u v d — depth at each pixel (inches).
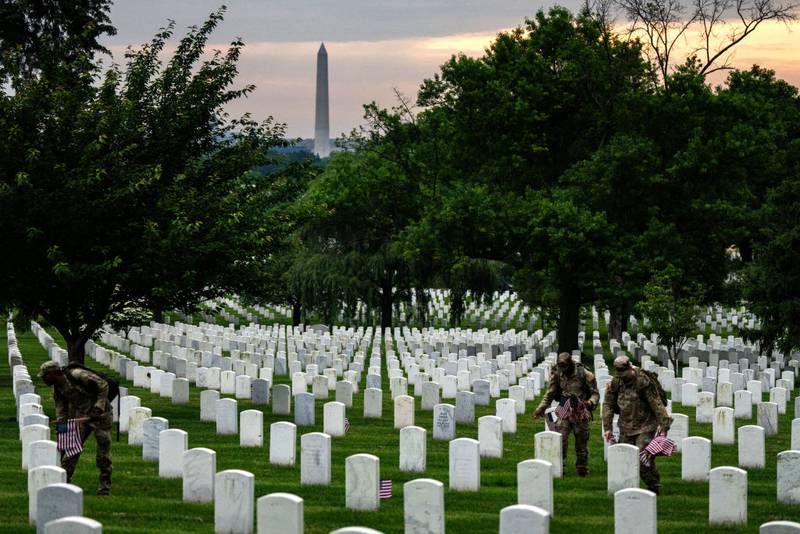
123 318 1338.6
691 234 2107.5
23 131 1201.4
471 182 2180.1
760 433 929.5
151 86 1323.8
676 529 682.2
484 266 2578.7
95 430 738.8
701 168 1971.0
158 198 1237.7
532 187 2235.5
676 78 2081.7
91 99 1305.4
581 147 2237.9
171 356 1700.3
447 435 1087.6
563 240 1929.1
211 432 1117.7
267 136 1382.9
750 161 2066.9
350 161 2645.2
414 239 2060.8
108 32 2335.1
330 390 1558.8
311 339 2176.4
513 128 2110.0
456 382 1487.5
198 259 1243.2
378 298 2672.2
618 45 2158.0
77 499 571.5
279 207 1380.4
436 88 2240.4
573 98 2123.5
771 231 1996.8
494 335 2421.3
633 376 777.6
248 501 628.4
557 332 2519.7
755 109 2123.5
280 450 903.7
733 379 1530.5
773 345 1996.8
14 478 807.1
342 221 2581.2
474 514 718.5
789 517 717.3
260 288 1364.4
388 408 1373.0
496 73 2129.7
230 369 1708.9
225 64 1334.9
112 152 1208.8
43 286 1221.7
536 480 704.4
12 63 1302.9
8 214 1154.7
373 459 708.7
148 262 1191.6
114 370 1792.6
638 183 2031.3
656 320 1957.4
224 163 1337.4
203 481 726.5
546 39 2160.4
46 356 2065.7
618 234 2032.5
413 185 2388.0
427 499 613.0
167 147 1293.1
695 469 852.6
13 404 1347.2
